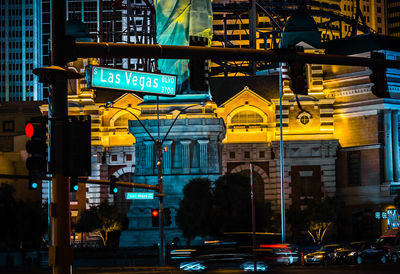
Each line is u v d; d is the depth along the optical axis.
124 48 32.38
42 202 186.75
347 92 179.62
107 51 31.92
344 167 180.25
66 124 29.20
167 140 160.62
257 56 35.88
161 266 106.75
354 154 178.38
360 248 110.31
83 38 178.75
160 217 107.06
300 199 178.00
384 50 179.62
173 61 165.00
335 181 178.88
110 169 185.62
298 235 175.75
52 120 29.31
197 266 92.06
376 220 171.50
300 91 37.12
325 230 172.88
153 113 164.25
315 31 179.25
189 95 163.62
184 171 159.75
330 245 116.50
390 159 173.50
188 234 139.88
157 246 148.75
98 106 184.12
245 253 95.81
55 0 29.80
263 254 106.44
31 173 30.66
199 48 34.38
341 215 173.62
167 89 34.19
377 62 39.03
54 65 29.83
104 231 176.75
